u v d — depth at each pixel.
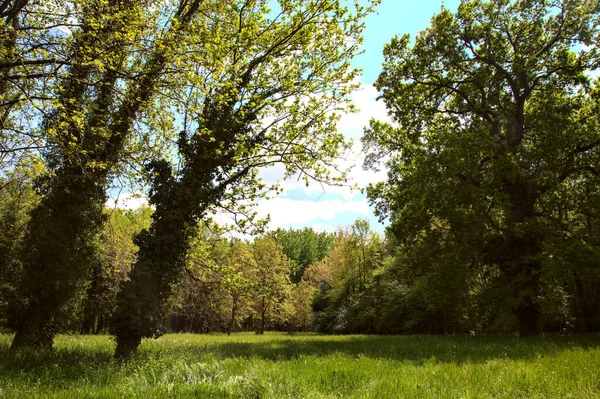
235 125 12.91
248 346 14.75
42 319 11.97
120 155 12.34
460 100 25.00
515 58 21.41
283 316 49.69
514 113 22.33
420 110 24.48
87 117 11.04
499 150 20.59
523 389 5.93
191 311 32.28
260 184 14.23
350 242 46.00
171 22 10.74
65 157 12.07
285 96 14.08
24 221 19.45
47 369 7.70
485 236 20.28
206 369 7.02
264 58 13.53
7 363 8.33
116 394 5.28
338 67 14.37
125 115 11.73
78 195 12.56
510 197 20.97
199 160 12.63
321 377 7.02
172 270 11.84
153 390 5.47
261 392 5.54
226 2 13.23
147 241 11.70
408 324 32.69
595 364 7.73
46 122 10.04
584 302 22.34
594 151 20.34
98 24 9.20
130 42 9.54
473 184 20.39
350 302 43.06
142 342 16.14
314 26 13.51
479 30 22.53
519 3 22.16
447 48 22.95
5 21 8.76
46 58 8.96
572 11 20.94
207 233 14.43
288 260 52.66
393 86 24.56
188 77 9.88
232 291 14.01
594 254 17.09
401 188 23.77
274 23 13.45
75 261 12.59
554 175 20.83
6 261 18.09
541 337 16.83
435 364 8.75
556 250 17.73
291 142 14.14
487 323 27.86
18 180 13.48
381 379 6.66
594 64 20.78
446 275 20.02
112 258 25.69
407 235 21.84
